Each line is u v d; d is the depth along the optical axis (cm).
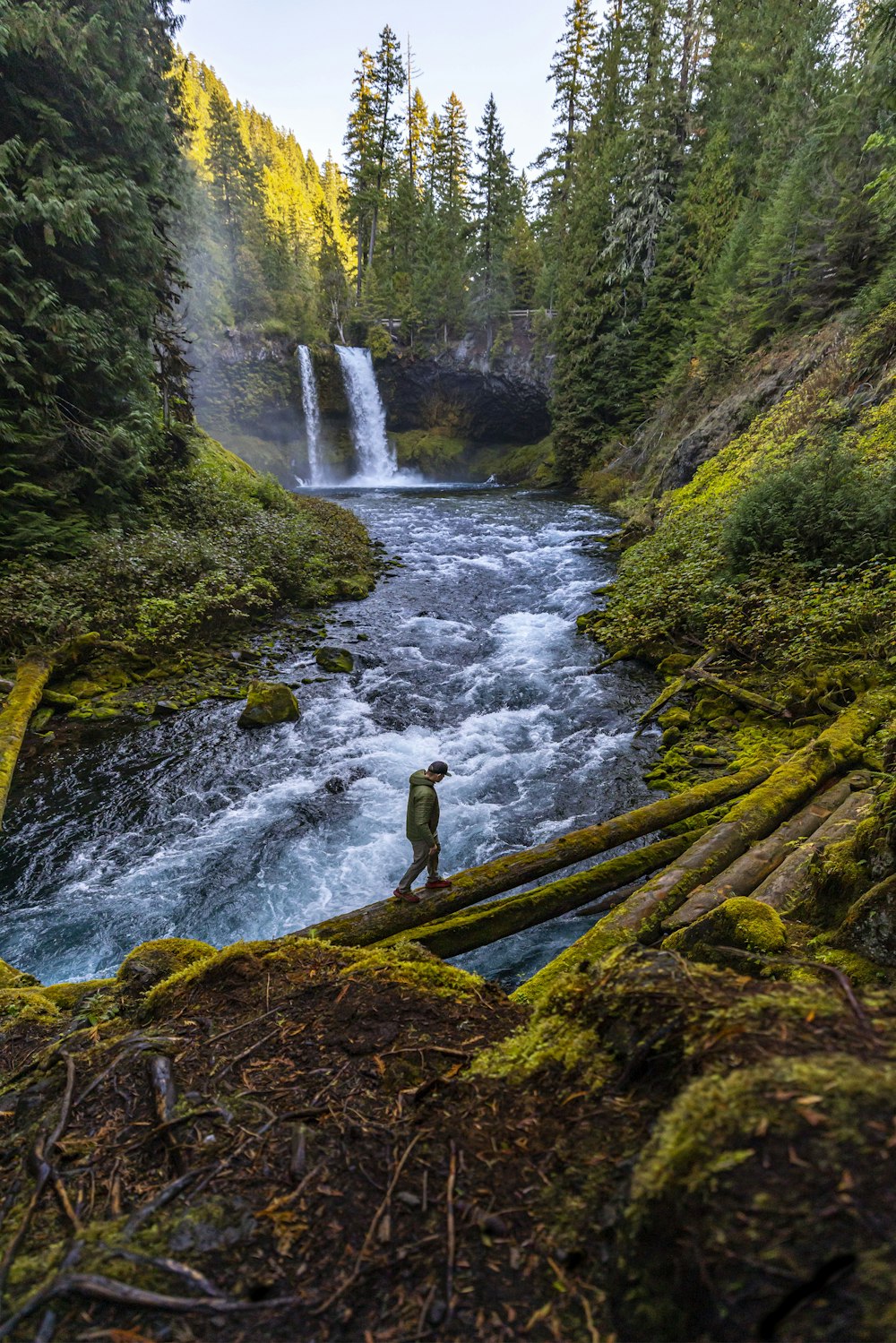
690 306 2770
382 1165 187
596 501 2712
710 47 3394
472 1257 151
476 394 4412
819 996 174
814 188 2012
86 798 718
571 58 4297
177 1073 245
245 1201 177
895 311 1403
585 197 3397
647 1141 165
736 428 1836
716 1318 103
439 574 1686
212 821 677
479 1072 225
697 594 1082
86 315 1264
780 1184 113
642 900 426
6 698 859
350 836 647
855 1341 88
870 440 1180
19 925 535
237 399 4053
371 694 990
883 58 1288
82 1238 167
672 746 781
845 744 612
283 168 8431
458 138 5669
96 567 1139
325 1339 134
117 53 1312
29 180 1141
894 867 342
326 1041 260
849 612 845
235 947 336
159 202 1453
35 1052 296
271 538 1487
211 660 1098
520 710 931
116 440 1318
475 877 463
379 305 4747
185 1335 138
